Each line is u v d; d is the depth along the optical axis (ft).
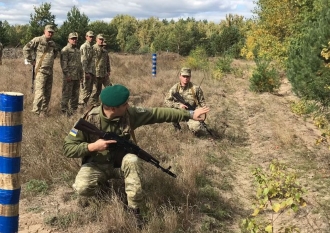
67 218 13.25
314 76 31.35
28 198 14.75
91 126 12.37
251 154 22.84
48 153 17.95
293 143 24.09
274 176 13.66
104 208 13.56
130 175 12.82
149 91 41.88
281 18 54.39
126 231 12.51
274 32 56.80
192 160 18.74
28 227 12.82
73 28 123.95
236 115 33.55
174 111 13.06
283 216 14.75
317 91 30.78
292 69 35.94
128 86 43.11
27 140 19.70
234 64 81.82
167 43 181.88
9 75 43.62
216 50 143.95
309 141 24.72
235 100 40.98
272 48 55.72
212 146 23.35
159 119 13.01
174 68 74.84
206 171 18.88
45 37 25.99
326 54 23.03
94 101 32.19
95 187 13.55
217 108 35.04
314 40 33.01
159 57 95.20
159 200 14.44
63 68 27.35
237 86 51.44
